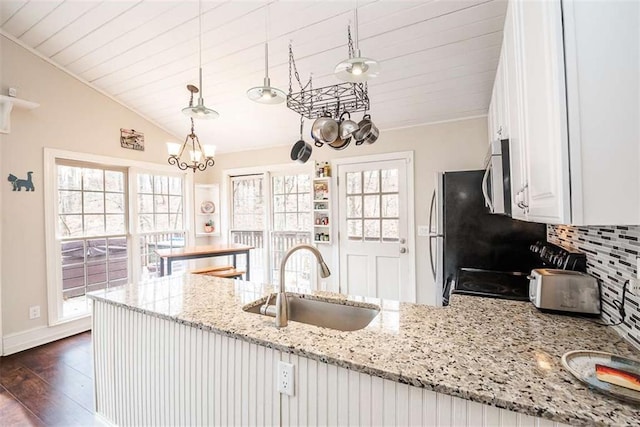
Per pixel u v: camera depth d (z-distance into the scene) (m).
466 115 3.13
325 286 3.98
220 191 4.86
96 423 1.85
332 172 3.90
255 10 2.20
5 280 2.78
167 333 1.50
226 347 1.31
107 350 1.79
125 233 3.78
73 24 2.59
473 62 2.42
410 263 3.44
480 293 1.77
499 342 1.11
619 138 0.75
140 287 1.95
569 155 0.77
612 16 0.75
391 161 3.55
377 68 1.67
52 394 2.21
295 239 4.29
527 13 1.06
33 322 2.95
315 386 1.09
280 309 1.30
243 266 4.80
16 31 2.75
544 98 0.90
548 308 1.41
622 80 0.74
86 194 3.42
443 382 0.86
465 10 1.99
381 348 1.08
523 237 2.38
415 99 2.94
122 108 3.68
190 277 2.26
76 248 3.32
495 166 1.55
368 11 2.09
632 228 1.07
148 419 1.58
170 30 2.50
